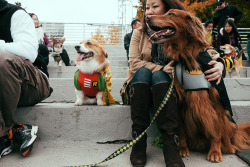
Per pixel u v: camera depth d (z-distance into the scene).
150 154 1.81
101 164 1.63
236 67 4.14
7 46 1.80
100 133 2.13
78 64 2.19
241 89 2.65
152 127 2.12
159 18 1.70
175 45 1.74
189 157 1.76
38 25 5.20
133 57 2.09
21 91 1.92
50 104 2.39
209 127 1.67
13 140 1.85
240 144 1.90
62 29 9.97
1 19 1.98
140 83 1.68
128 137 2.14
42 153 1.85
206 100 1.68
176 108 1.65
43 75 2.14
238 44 5.40
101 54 2.20
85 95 2.34
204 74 1.71
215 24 6.41
